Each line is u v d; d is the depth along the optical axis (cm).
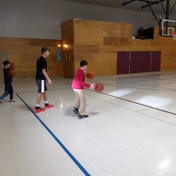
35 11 1057
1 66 1012
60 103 510
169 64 1422
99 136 302
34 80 1005
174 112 423
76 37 1019
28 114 418
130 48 1214
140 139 289
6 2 984
